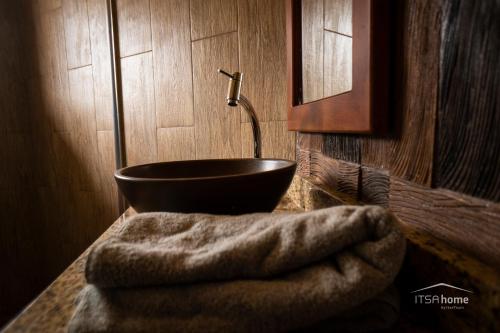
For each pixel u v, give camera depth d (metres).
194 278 0.28
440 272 0.30
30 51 1.79
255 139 0.87
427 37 0.35
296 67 0.88
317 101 0.65
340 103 0.52
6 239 2.03
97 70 1.55
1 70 1.85
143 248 0.30
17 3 1.78
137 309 0.28
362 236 0.28
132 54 1.45
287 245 0.28
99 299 0.29
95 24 1.52
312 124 0.69
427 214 0.36
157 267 0.28
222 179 0.45
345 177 0.60
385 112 0.43
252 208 0.49
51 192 1.85
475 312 0.25
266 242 0.29
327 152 0.72
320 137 0.77
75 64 1.63
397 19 0.41
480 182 0.28
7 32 1.81
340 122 0.52
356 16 0.45
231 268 0.28
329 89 0.65
